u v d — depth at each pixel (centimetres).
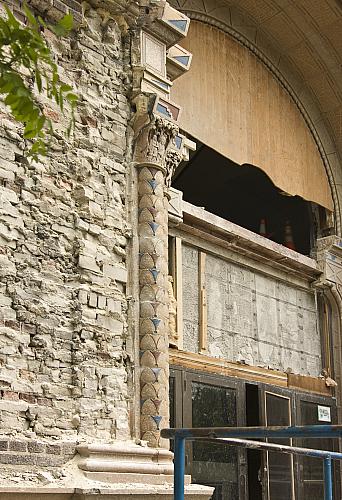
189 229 1014
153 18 855
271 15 1190
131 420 759
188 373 970
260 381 1090
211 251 1059
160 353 788
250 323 1108
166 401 783
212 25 1123
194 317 1010
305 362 1199
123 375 763
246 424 1057
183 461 406
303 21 1216
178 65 925
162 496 690
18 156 709
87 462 671
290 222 1401
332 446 1182
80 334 724
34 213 712
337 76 1283
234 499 975
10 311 674
